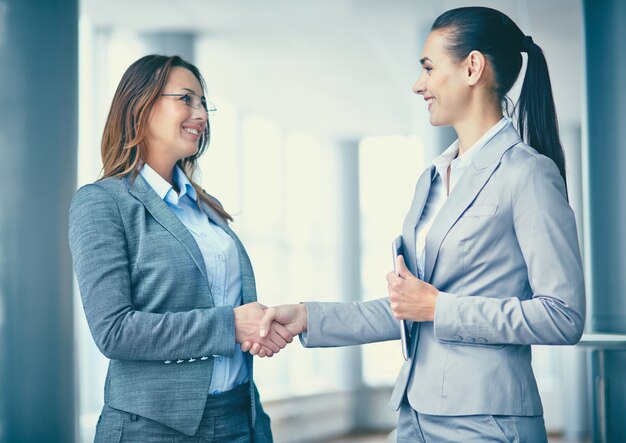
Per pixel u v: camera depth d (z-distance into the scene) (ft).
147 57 7.07
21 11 13.55
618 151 13.76
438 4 20.35
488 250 6.05
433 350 6.21
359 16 21.15
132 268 6.37
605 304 13.69
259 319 6.57
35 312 13.29
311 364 37.58
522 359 6.08
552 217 5.83
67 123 13.99
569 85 28.71
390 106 31.83
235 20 21.24
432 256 6.20
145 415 6.13
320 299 38.60
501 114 6.48
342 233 38.68
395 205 38.52
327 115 33.50
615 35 13.91
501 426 5.89
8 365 13.08
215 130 29.25
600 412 12.68
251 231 32.76
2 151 13.30
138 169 6.82
